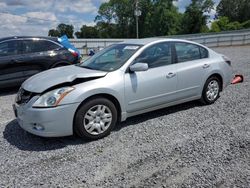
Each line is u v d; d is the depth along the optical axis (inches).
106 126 187.2
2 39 327.9
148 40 222.7
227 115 223.6
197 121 212.5
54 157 163.0
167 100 218.1
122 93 191.2
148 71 205.9
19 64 328.8
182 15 3029.0
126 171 145.7
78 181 138.2
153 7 3129.9
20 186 135.6
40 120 167.8
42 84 177.9
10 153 169.3
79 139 186.1
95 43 1395.2
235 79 342.3
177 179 137.4
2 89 355.9
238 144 171.3
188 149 166.9
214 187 130.4
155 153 163.3
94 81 182.7
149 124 209.3
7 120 231.3
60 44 363.3
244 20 3806.6
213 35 1325.0
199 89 240.2
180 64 226.1
